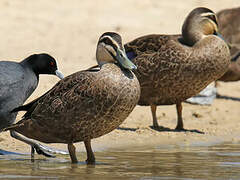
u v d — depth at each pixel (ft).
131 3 102.68
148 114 57.36
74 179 33.76
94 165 37.99
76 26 90.63
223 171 36.29
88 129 37.68
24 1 98.53
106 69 37.24
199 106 62.08
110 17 95.61
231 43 65.46
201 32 49.88
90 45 82.17
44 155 41.45
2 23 88.12
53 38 84.38
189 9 102.27
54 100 37.68
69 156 41.70
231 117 58.54
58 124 37.73
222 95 67.72
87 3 101.45
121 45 38.06
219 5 105.81
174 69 49.26
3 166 37.52
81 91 37.11
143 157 40.93
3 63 43.34
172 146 45.52
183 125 53.93
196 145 46.06
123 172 35.86
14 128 38.70
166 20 95.96
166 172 35.96
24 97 43.75
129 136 48.83
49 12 95.45
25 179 33.55
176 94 50.39
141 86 50.39
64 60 73.82
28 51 77.00
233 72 64.64
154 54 49.67
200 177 34.60
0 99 41.88
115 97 36.76
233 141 48.21
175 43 49.62
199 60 49.06
